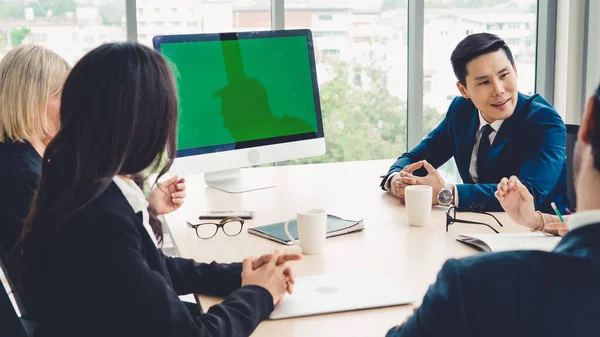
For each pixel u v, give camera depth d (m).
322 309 1.34
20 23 3.31
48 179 1.21
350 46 3.73
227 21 3.58
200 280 1.50
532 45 3.99
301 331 1.26
